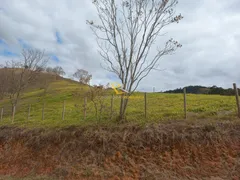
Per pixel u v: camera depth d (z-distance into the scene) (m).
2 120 19.84
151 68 11.27
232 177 6.87
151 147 8.67
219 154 7.87
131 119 11.20
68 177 8.03
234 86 10.23
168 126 9.35
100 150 9.05
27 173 9.16
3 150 11.62
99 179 7.63
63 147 9.95
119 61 11.24
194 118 10.27
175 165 7.70
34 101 33.06
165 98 20.95
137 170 7.79
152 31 11.23
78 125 11.07
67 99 28.56
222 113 11.00
